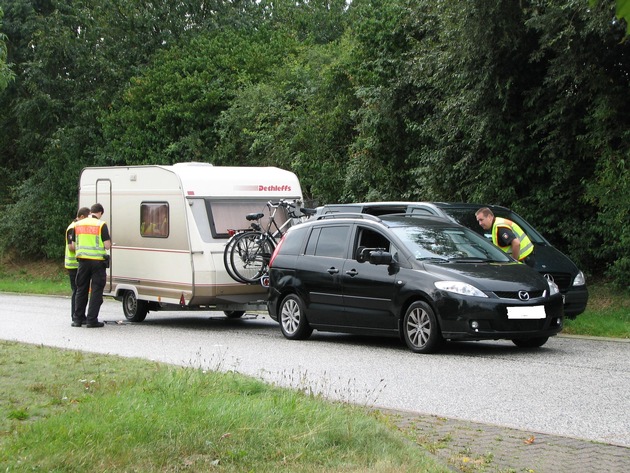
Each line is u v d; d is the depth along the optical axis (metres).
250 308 20.75
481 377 12.68
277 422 8.09
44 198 44.47
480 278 14.77
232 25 48.34
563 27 21.25
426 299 14.97
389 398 11.11
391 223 16.47
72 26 47.34
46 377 11.45
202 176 20.80
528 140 23.92
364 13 31.88
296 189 22.19
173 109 38.72
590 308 21.67
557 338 17.45
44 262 45.91
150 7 46.78
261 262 20.41
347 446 7.59
